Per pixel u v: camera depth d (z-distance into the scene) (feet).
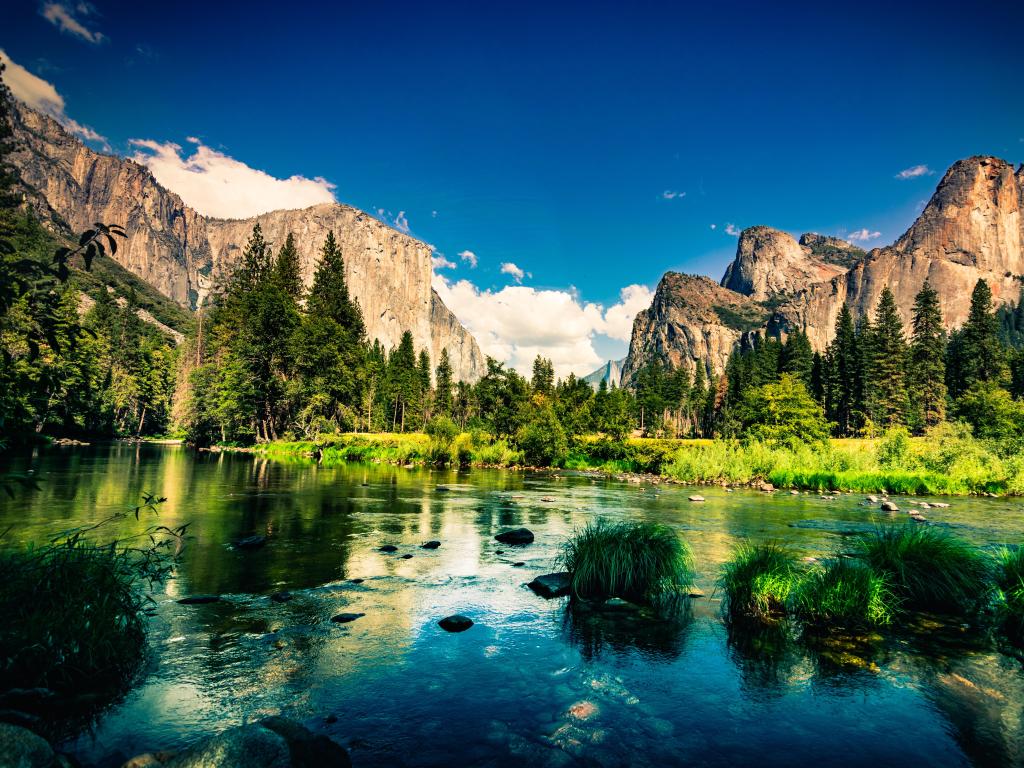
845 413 308.19
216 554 37.83
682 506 67.00
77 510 51.31
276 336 199.31
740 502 72.43
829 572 28.55
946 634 25.45
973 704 18.97
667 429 414.21
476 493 77.61
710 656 22.61
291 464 126.93
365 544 42.11
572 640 24.04
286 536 44.55
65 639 18.35
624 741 16.17
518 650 22.82
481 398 178.29
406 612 27.17
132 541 39.63
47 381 14.42
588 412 205.16
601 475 116.47
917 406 274.57
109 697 17.70
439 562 37.19
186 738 15.48
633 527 34.30
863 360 294.25
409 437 192.75
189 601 27.58
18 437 14.26
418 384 370.53
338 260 253.03
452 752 15.28
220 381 196.54
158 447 191.62
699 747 15.99
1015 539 47.88
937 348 282.15
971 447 104.12
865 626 26.21
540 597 30.07
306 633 23.94
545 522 53.67
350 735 16.02
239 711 17.15
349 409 210.79
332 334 208.64
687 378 463.01
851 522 56.03
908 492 90.38
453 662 21.49
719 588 32.04
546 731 16.60
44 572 20.15
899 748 16.24
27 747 12.21
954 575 29.94
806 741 16.52
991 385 161.99
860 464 108.27
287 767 12.85
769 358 376.89
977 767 15.30
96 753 14.58
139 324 299.38
